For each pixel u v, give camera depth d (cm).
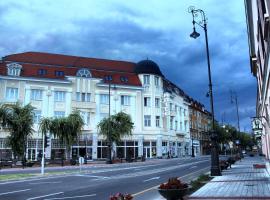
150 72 6688
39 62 6041
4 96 5312
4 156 4978
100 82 6147
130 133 5306
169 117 7038
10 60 5772
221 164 2633
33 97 5550
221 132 7706
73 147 5644
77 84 5922
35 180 2253
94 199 1301
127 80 6494
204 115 10419
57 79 5741
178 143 7519
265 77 1744
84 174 2722
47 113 5594
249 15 2014
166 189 1010
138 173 2725
